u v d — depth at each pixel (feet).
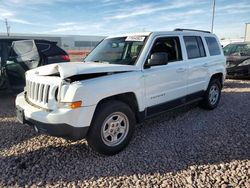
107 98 11.75
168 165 10.78
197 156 11.52
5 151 12.32
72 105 10.12
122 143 12.07
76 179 9.87
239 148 12.22
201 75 17.35
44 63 21.20
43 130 10.85
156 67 13.64
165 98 14.40
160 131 14.73
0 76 22.04
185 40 16.37
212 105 19.01
